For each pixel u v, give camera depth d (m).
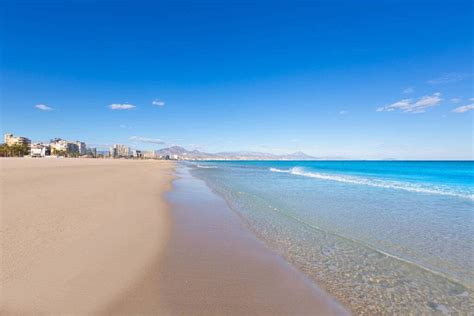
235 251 6.96
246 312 4.24
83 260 5.69
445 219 10.73
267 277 5.54
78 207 10.39
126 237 7.43
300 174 39.91
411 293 5.07
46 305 4.02
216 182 26.20
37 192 12.98
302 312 4.33
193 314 4.09
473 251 7.23
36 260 5.50
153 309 4.14
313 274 5.78
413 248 7.46
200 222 9.86
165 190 18.45
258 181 27.42
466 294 5.05
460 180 28.06
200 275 5.45
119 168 42.72
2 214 8.55
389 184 24.28
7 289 4.38
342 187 21.83
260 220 10.47
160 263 5.91
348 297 4.88
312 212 11.98
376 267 6.19
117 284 4.81
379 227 9.54
